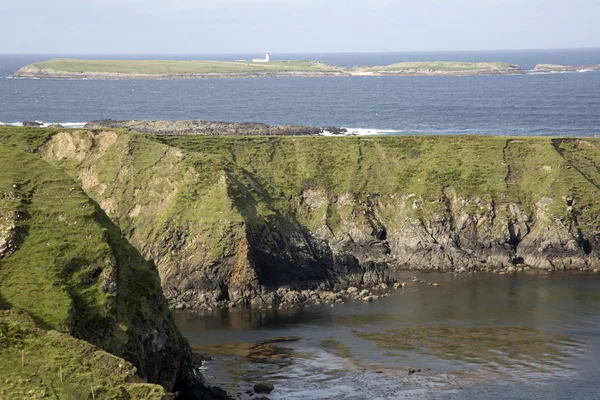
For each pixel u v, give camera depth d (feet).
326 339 359.87
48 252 274.57
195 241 439.22
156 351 275.59
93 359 234.17
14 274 263.90
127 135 529.86
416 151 584.40
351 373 314.96
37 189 305.73
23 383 218.79
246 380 307.78
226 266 428.97
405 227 520.42
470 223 519.19
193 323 388.98
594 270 489.67
